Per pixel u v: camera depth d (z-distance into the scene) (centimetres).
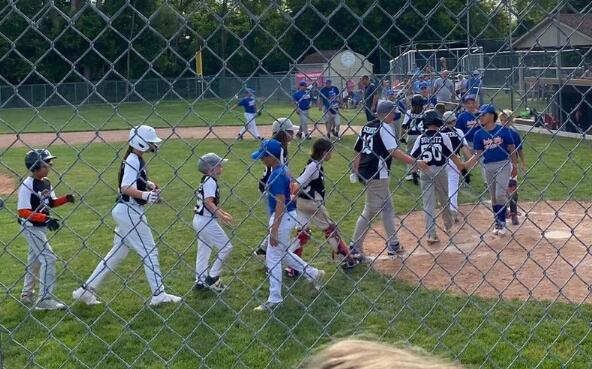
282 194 468
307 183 540
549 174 1221
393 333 577
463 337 587
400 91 405
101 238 971
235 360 557
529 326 572
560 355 562
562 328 564
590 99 754
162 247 901
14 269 834
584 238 895
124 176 496
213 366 555
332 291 679
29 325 630
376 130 417
